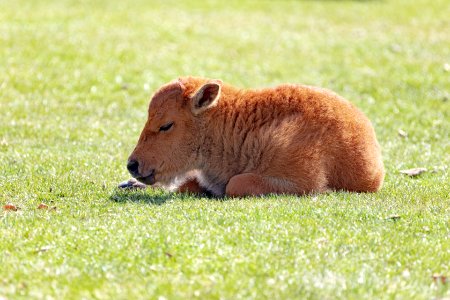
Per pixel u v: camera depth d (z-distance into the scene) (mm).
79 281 24891
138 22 88938
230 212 31125
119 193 35594
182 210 31734
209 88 34156
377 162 35906
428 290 24500
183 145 35062
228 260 26297
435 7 109188
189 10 101125
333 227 29438
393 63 74750
